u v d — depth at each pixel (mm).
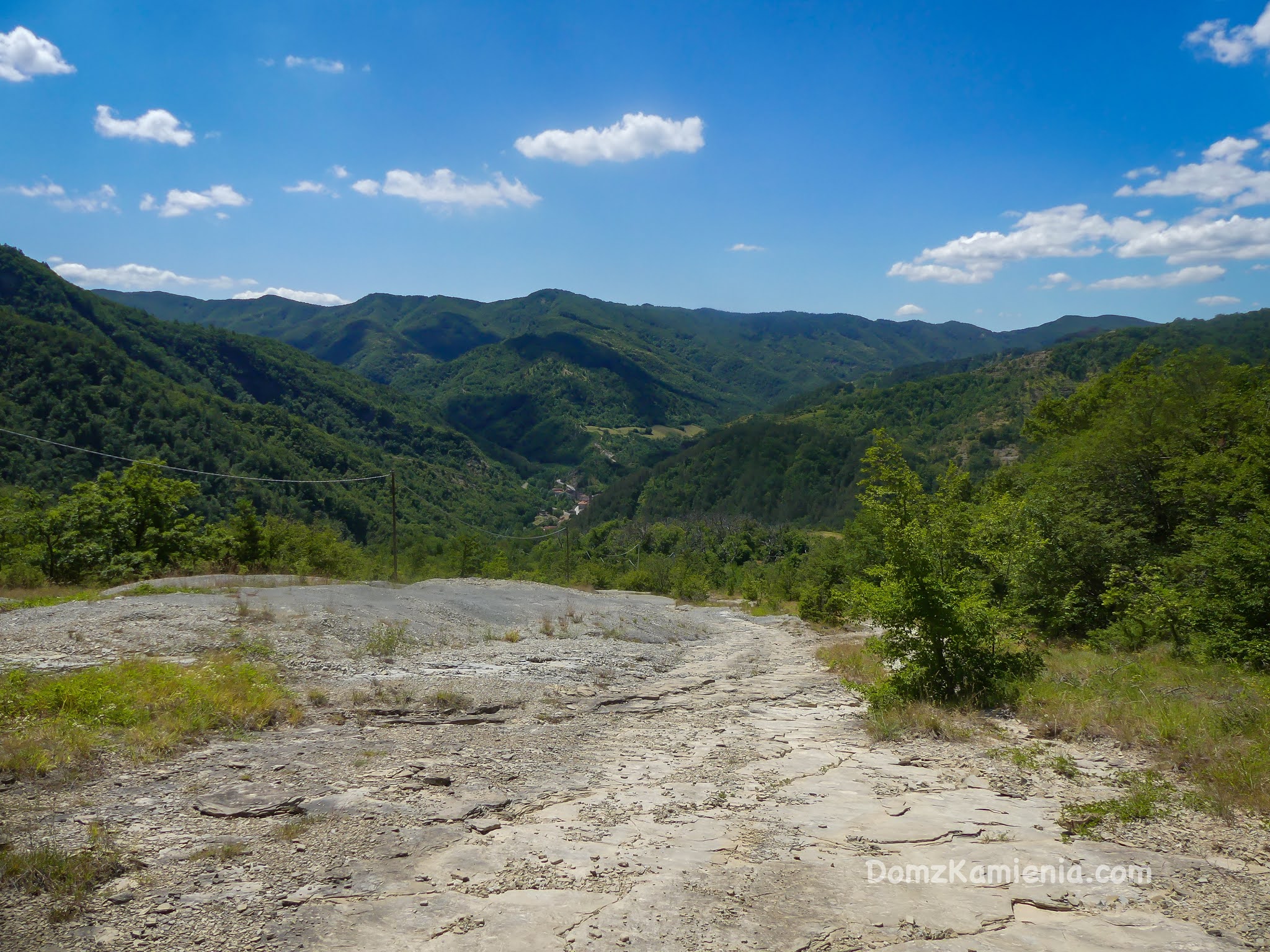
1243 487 18469
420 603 18250
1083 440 26016
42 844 4160
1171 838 4660
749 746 7684
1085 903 3764
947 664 9281
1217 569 14055
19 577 22531
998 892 3889
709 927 3484
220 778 5746
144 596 15117
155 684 8047
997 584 12906
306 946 3217
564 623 19375
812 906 3725
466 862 4246
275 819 4934
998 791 5730
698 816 5219
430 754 6941
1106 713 7699
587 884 3969
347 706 9086
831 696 11406
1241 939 3363
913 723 8172
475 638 15688
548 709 9773
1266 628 12406
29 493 25672
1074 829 4852
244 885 3830
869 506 10375
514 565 78750
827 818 5121
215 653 10984
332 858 4242
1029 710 8320
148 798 5160
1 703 6820
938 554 9781
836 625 29156
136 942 3201
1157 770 6082
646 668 14633
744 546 92875
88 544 25344
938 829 4863
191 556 28203
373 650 12828
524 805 5457
